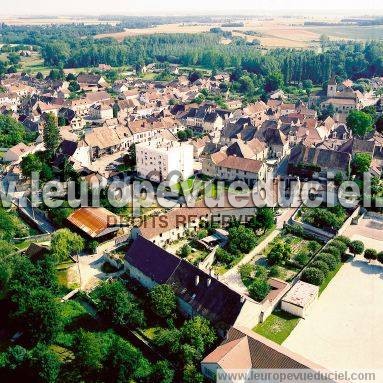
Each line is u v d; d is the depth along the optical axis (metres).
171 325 113.44
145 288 131.12
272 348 95.69
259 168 194.25
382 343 108.44
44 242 156.38
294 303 117.56
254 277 134.00
